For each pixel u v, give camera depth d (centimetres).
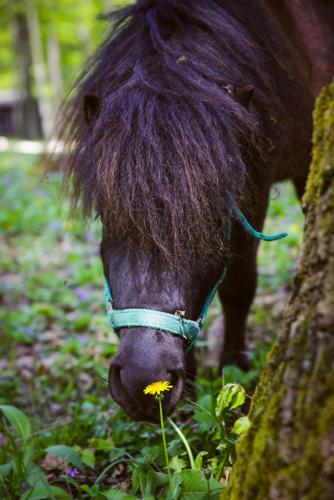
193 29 249
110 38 269
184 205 197
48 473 265
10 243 723
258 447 150
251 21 270
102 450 269
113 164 202
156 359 195
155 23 246
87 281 560
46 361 411
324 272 146
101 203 212
